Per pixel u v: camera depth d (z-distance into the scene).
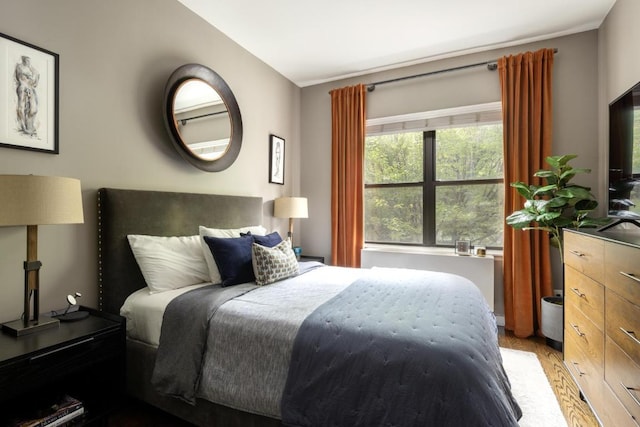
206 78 2.74
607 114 2.73
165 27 2.45
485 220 3.38
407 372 1.12
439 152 3.58
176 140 2.44
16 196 1.33
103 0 2.04
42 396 1.59
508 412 1.06
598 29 2.90
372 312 1.50
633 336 1.28
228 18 2.80
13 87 1.63
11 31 1.62
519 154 3.08
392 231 3.82
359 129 3.83
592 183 2.91
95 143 2.00
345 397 1.17
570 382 2.16
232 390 1.41
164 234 2.31
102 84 2.04
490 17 2.76
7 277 1.63
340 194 3.94
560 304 2.69
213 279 2.20
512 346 2.77
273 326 1.44
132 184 2.22
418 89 3.61
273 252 2.26
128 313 1.87
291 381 1.29
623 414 1.36
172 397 1.62
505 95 3.13
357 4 2.60
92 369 1.69
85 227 1.95
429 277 2.26
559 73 3.03
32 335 1.44
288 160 4.06
